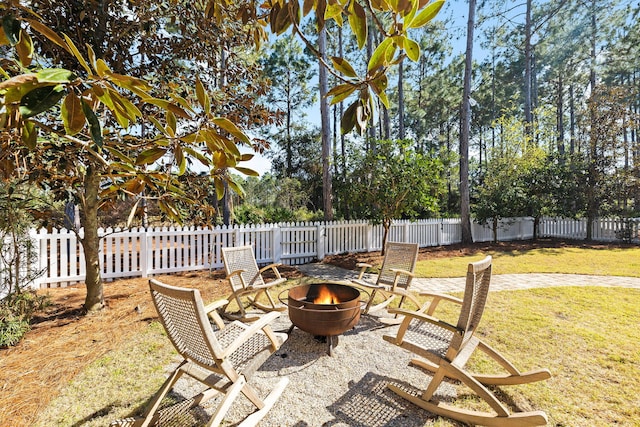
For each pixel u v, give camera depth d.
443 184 9.76
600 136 12.66
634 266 7.94
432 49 19.89
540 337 3.83
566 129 26.70
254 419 2.41
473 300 2.48
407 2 1.08
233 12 4.00
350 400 2.73
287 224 8.93
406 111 22.06
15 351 3.50
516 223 14.16
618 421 2.41
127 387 2.89
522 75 21.41
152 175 2.31
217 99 4.51
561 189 13.02
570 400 2.66
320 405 2.67
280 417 2.52
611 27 16.70
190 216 4.93
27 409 2.59
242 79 5.44
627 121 12.30
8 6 1.09
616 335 3.86
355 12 1.19
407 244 5.16
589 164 12.78
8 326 3.68
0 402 2.66
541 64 20.25
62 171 3.80
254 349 2.76
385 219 9.56
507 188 12.75
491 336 3.87
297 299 4.13
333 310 3.46
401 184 9.03
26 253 5.02
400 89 15.77
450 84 21.03
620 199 12.38
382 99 1.44
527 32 15.96
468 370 3.17
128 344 3.69
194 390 2.87
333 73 1.41
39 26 0.93
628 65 17.00
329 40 17.25
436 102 21.03
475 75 24.08
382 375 3.12
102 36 4.14
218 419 2.20
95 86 1.03
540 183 13.30
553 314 4.61
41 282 5.93
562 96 23.42
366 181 9.52
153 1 4.20
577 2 16.12
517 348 3.57
